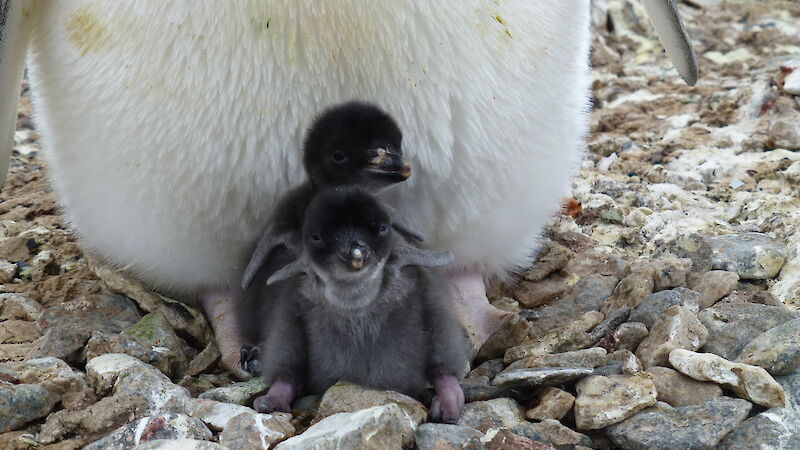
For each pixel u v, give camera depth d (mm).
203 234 1095
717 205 1294
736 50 1643
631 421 1022
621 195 1318
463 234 1120
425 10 1027
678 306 1089
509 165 1091
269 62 1029
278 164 1062
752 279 1173
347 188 1006
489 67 1053
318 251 993
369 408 988
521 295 1186
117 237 1118
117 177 1078
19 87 1139
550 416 1034
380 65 1036
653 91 1527
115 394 1032
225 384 1096
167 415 1004
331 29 1022
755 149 1369
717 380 1035
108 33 1042
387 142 1029
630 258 1226
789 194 1290
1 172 1177
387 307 1016
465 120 1062
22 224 1303
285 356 1037
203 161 1058
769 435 1009
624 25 1734
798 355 1043
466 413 1032
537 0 1065
